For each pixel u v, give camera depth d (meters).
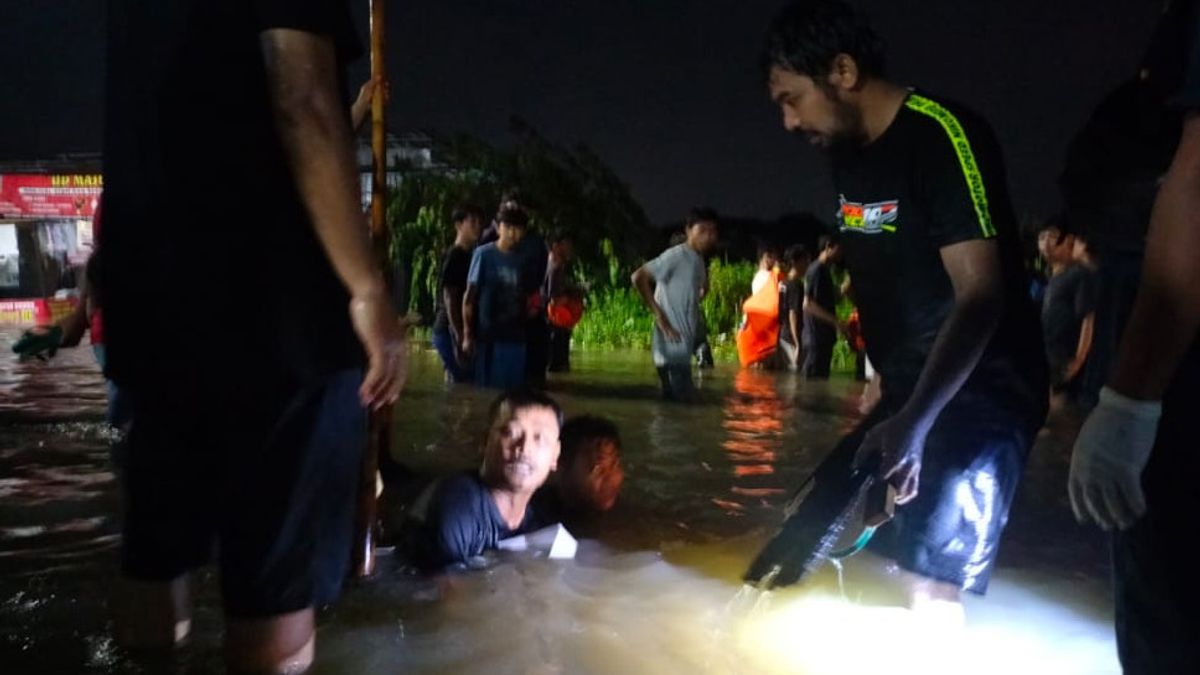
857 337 12.80
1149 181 2.39
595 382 11.45
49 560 4.06
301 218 2.47
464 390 9.76
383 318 2.45
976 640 3.50
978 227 3.11
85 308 6.70
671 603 3.81
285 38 2.34
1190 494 2.19
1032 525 5.02
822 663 3.24
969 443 3.30
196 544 2.80
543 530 4.44
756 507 5.35
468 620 3.55
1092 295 9.51
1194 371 2.17
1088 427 2.17
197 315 2.46
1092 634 3.57
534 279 9.82
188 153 2.43
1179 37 2.12
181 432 2.69
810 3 3.24
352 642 3.30
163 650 3.04
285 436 2.49
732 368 14.14
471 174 20.53
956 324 3.11
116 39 2.55
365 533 3.92
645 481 5.95
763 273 13.88
